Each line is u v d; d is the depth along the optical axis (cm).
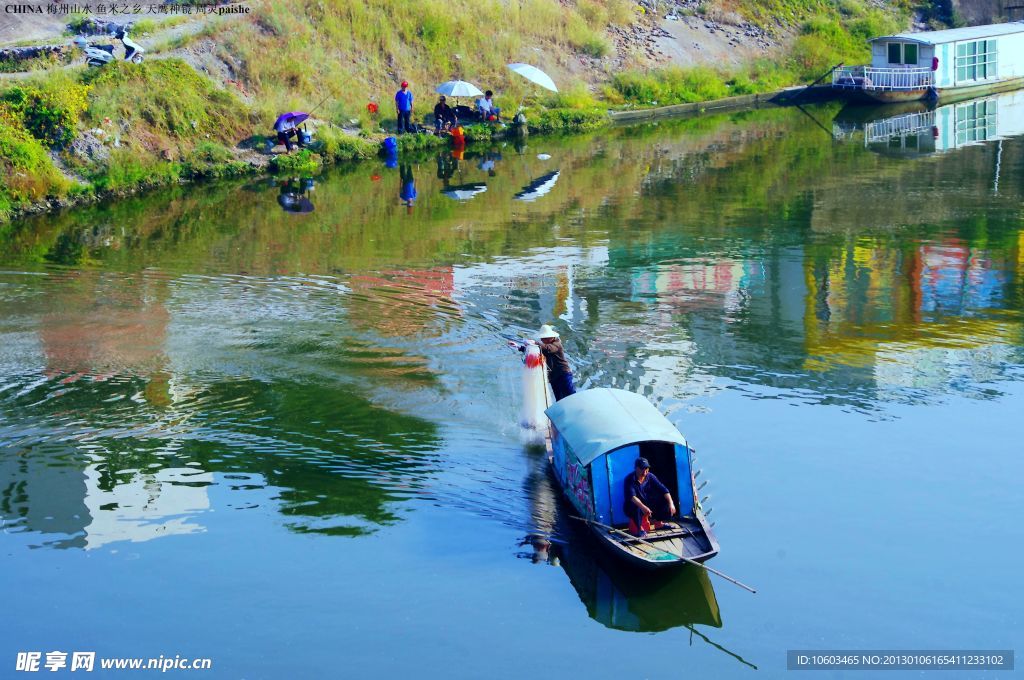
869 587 1276
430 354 1903
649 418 1367
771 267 2442
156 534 1381
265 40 4025
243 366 1850
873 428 1653
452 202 3138
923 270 2406
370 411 1691
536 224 2856
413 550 1350
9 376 1791
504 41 4675
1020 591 1265
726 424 1664
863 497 1463
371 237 2711
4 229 2816
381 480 1502
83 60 3541
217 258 2497
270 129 3759
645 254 2547
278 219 2917
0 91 3192
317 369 1834
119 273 2364
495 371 1838
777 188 3272
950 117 4628
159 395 1741
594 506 1309
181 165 3456
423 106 4275
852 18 5909
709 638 1198
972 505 1441
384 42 4334
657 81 4953
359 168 3694
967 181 3300
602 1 5312
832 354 1934
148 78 3559
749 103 5081
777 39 5566
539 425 1644
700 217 2922
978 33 5244
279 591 1273
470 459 1554
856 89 5081
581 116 4491
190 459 1553
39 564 1323
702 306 2173
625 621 1227
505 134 4272
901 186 3262
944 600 1252
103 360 1862
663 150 3981
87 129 3297
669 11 5516
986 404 1727
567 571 1312
